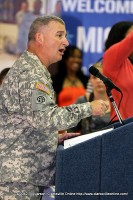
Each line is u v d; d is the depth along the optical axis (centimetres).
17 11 1012
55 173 561
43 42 602
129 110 671
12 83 577
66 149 520
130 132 512
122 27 738
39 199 593
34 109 558
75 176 519
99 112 574
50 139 580
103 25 1020
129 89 671
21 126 579
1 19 1009
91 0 1015
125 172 513
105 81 580
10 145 580
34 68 580
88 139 525
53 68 1013
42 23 605
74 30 1018
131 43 653
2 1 1009
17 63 591
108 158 515
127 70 680
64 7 1016
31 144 579
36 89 564
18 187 579
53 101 575
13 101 575
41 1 1013
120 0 1015
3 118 586
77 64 1016
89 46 1020
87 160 518
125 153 513
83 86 1016
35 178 580
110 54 672
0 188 580
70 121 562
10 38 1010
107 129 567
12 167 575
